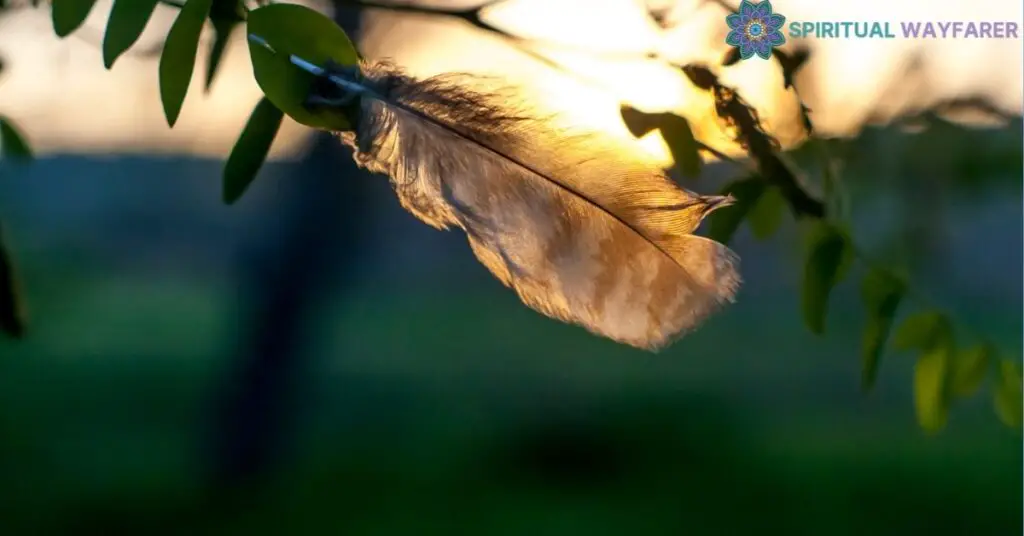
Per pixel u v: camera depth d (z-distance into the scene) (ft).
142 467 10.47
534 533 9.62
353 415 11.62
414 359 12.50
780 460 10.57
